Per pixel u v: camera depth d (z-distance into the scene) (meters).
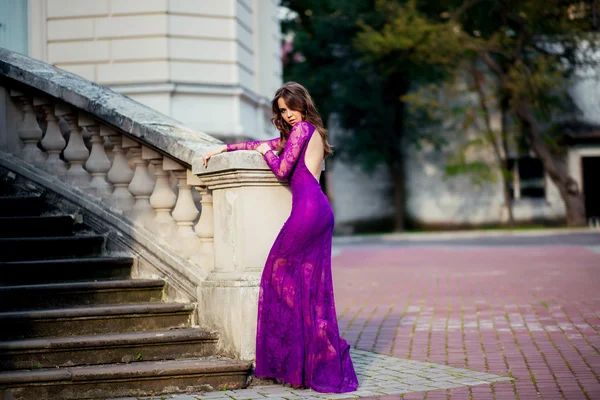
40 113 7.32
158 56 13.12
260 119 15.17
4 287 5.86
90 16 13.18
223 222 5.87
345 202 35.09
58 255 6.55
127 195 6.80
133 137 6.47
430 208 34.56
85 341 5.48
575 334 7.42
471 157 34.16
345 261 17.88
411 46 29.66
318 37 33.50
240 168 5.60
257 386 5.55
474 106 34.06
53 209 6.97
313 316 5.40
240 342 5.60
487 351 6.70
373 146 33.31
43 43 13.14
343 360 5.39
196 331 5.85
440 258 18.05
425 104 32.06
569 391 5.14
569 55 31.28
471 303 9.88
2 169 7.18
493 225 34.00
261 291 5.55
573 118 33.47
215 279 5.91
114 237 6.66
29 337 5.63
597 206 33.56
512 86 29.73
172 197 6.51
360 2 32.59
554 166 32.22
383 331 7.92
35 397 5.12
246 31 14.45
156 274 6.43
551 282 12.05
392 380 5.62
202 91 13.38
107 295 6.14
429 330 7.90
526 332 7.61
